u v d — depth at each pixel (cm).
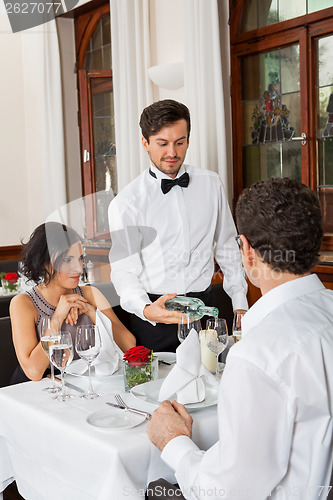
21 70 656
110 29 516
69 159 550
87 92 520
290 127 385
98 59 535
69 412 162
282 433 106
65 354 170
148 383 175
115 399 172
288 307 117
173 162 239
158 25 451
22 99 661
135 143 462
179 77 425
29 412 164
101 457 139
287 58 382
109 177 526
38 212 660
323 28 355
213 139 402
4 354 234
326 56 361
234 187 418
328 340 111
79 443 146
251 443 104
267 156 401
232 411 106
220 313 306
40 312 214
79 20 534
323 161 371
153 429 137
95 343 173
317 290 121
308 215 116
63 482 154
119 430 146
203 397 163
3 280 434
